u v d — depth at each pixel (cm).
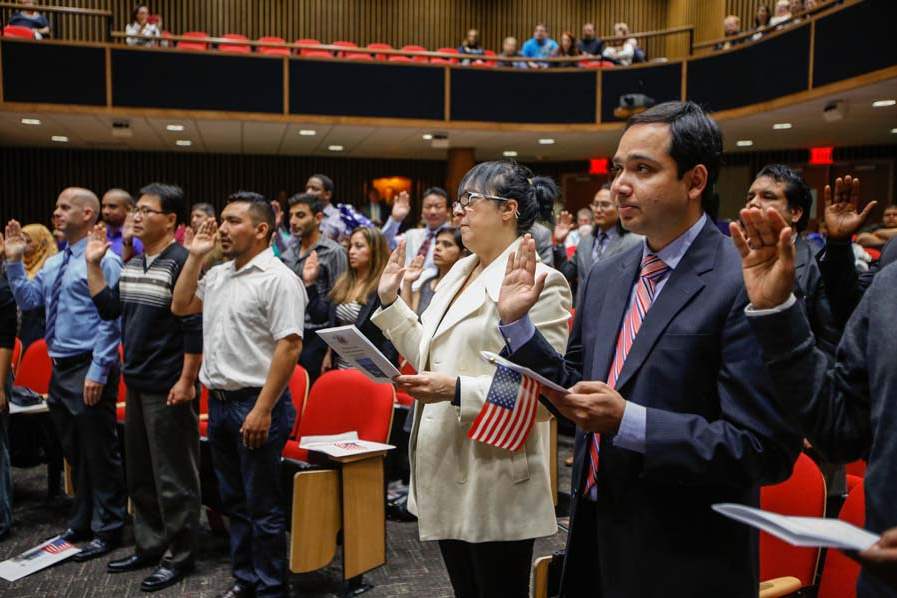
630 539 142
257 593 293
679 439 129
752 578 142
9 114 919
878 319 117
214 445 303
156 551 336
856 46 736
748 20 1421
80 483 361
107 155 1326
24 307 387
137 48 923
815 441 121
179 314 307
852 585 178
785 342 118
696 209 149
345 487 304
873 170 1168
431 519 203
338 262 490
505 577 202
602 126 1027
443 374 187
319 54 1060
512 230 209
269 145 1239
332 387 351
